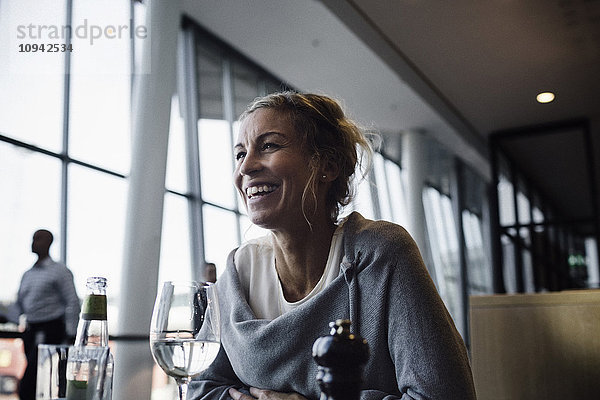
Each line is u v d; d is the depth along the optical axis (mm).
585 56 6164
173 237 5691
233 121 6508
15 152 4402
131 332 4191
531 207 8602
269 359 943
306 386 932
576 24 5574
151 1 4723
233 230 6266
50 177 4602
